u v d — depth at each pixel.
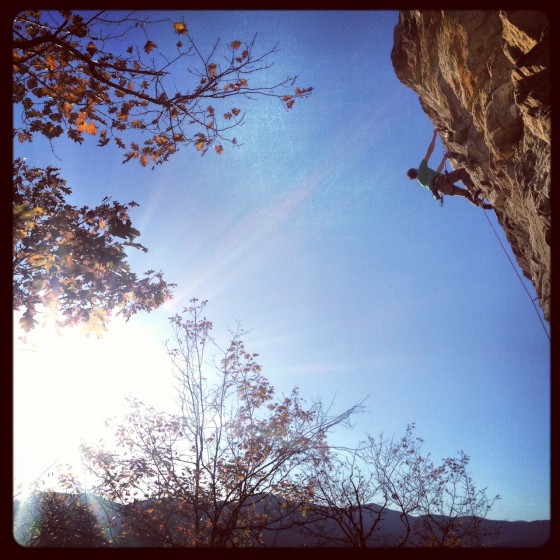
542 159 6.01
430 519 11.86
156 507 11.57
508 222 8.94
